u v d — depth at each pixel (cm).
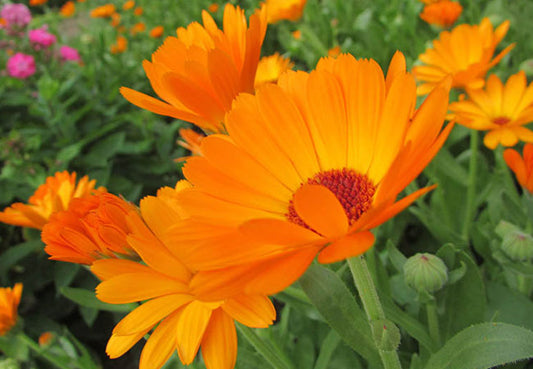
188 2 112
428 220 34
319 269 19
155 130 68
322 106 17
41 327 52
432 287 23
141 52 93
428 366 19
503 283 33
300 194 13
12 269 55
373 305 16
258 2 94
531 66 39
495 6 55
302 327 34
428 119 14
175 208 19
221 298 13
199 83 19
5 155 53
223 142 16
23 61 65
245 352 27
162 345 17
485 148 46
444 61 32
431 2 53
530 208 27
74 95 70
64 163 57
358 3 70
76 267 52
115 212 19
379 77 16
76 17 161
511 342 18
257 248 14
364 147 17
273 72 41
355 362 29
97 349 55
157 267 17
